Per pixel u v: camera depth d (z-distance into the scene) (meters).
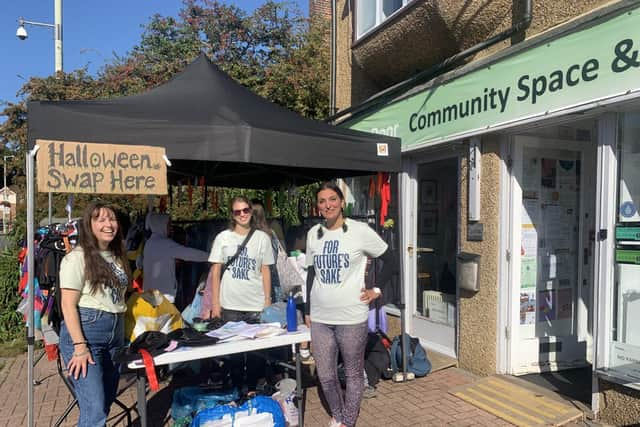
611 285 3.37
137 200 9.23
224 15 12.51
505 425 3.49
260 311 3.74
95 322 2.68
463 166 4.73
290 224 7.75
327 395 3.19
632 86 3.04
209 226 5.72
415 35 5.41
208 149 3.33
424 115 5.08
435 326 5.34
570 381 4.27
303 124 4.11
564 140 4.60
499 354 4.41
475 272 4.49
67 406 3.98
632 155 3.29
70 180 2.91
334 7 7.64
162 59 12.67
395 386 4.31
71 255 2.65
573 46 3.43
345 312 3.04
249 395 3.63
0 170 18.56
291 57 10.75
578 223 4.77
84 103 3.37
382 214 4.84
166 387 4.28
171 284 4.40
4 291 6.12
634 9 3.02
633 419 3.21
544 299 4.58
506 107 4.02
